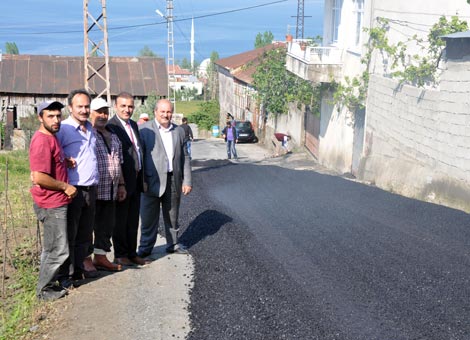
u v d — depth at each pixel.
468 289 6.35
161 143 7.49
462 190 10.35
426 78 13.59
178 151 7.59
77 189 6.37
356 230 8.78
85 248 6.70
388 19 15.73
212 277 6.88
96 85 37.28
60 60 38.78
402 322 5.64
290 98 25.19
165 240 8.56
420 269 6.95
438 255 7.46
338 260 7.34
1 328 5.72
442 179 11.05
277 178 15.06
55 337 5.42
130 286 6.62
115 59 39.34
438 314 5.79
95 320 5.75
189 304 6.13
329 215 9.88
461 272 6.83
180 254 7.83
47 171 5.91
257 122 40.59
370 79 15.75
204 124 57.47
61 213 6.11
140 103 37.47
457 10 14.35
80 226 6.60
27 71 37.56
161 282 6.76
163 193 7.51
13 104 36.88
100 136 6.80
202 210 10.33
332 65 19.64
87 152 6.39
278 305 6.05
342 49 19.67
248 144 39.38
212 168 19.17
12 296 6.71
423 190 11.67
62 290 6.39
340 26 20.03
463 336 5.36
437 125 11.38
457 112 10.58
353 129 18.27
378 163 14.62
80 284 6.68
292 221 9.50
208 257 7.63
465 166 10.34
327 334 5.44
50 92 36.59
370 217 9.69
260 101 34.91
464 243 7.97
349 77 18.88
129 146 7.05
